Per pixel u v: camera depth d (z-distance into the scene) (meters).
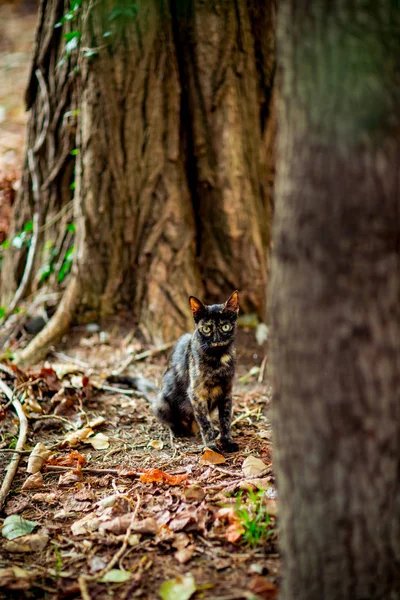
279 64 3.16
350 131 2.81
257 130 8.10
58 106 8.33
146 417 6.35
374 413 2.95
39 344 7.55
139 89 7.51
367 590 3.11
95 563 3.90
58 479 5.04
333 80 2.84
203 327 5.64
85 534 4.24
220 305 5.75
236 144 7.89
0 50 19.14
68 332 7.91
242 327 8.04
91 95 7.49
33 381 6.61
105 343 7.71
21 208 8.94
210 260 8.17
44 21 8.18
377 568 3.10
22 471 5.17
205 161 7.95
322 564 3.14
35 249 8.51
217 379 5.68
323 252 2.90
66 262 8.42
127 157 7.70
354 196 2.83
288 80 3.02
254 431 5.95
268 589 3.53
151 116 7.62
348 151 2.82
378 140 2.80
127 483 4.92
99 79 7.41
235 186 7.93
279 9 3.14
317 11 2.87
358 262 2.86
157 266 7.86
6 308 8.60
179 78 7.75
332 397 2.97
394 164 2.83
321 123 2.87
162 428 6.13
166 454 5.52
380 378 2.93
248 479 4.72
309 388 3.02
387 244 2.86
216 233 8.09
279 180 3.15
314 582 3.18
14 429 5.95
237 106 7.84
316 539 3.13
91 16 7.25
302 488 3.13
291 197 3.00
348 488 3.02
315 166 2.89
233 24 7.57
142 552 4.00
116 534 4.19
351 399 2.95
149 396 6.64
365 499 3.02
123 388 6.91
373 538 3.06
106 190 7.77
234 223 7.98
